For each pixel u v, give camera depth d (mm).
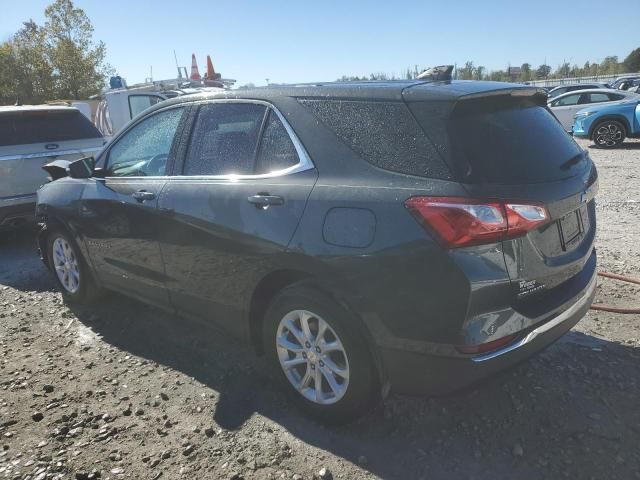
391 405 3033
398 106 2582
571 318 2736
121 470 2635
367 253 2475
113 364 3705
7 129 6613
